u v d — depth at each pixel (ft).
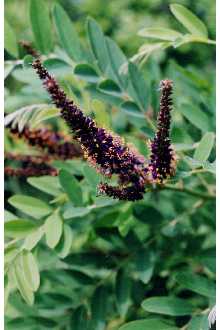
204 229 2.75
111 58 2.33
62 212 2.19
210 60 4.42
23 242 2.22
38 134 2.32
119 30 5.08
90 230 2.45
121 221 2.32
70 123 1.82
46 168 2.38
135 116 2.30
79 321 2.35
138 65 2.36
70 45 2.35
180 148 2.07
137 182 1.88
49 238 2.09
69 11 5.36
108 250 2.43
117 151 1.86
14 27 5.07
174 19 4.98
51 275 2.42
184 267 2.43
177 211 2.59
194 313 2.09
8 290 2.05
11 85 3.34
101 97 2.32
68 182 2.18
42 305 2.37
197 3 4.79
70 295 2.39
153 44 2.28
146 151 2.20
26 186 2.97
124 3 5.23
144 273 2.31
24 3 5.15
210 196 2.37
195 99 2.51
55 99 1.81
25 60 2.11
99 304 2.36
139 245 2.38
